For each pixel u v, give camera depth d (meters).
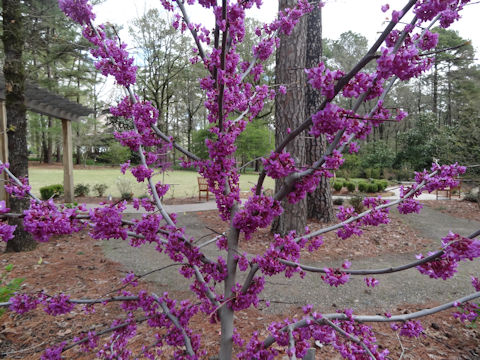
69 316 3.47
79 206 1.22
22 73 5.78
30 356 2.81
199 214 9.48
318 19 7.74
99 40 1.33
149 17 21.31
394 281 4.54
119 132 1.49
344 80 0.94
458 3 1.00
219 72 1.27
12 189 1.24
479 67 27.06
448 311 3.57
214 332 3.14
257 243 6.24
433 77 30.70
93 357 2.74
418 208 1.42
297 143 5.95
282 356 2.74
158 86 24.47
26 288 4.20
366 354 1.33
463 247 0.95
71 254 5.85
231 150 1.40
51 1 7.41
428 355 2.71
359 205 8.04
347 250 6.04
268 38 1.72
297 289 4.29
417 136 22.92
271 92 1.85
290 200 1.31
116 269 5.04
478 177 9.72
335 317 1.30
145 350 1.65
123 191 12.87
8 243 5.95
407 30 0.91
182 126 32.81
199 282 1.61
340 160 1.14
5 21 5.68
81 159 36.75
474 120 10.80
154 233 1.35
